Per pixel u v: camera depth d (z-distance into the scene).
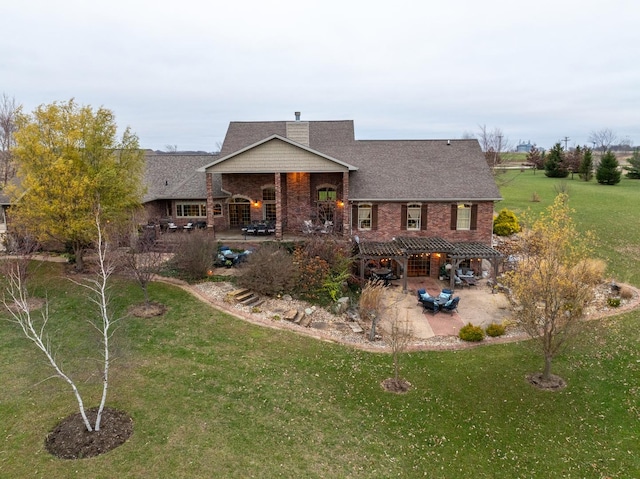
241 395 12.91
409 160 29.94
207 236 24.56
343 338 17.81
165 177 31.86
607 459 11.52
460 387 14.64
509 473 10.96
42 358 13.84
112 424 10.95
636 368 15.84
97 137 20.80
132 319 17.17
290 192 29.92
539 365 16.20
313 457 10.71
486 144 64.88
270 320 18.41
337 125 33.38
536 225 17.02
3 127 42.88
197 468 9.79
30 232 20.42
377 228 27.36
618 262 28.34
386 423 12.54
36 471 9.24
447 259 27.02
